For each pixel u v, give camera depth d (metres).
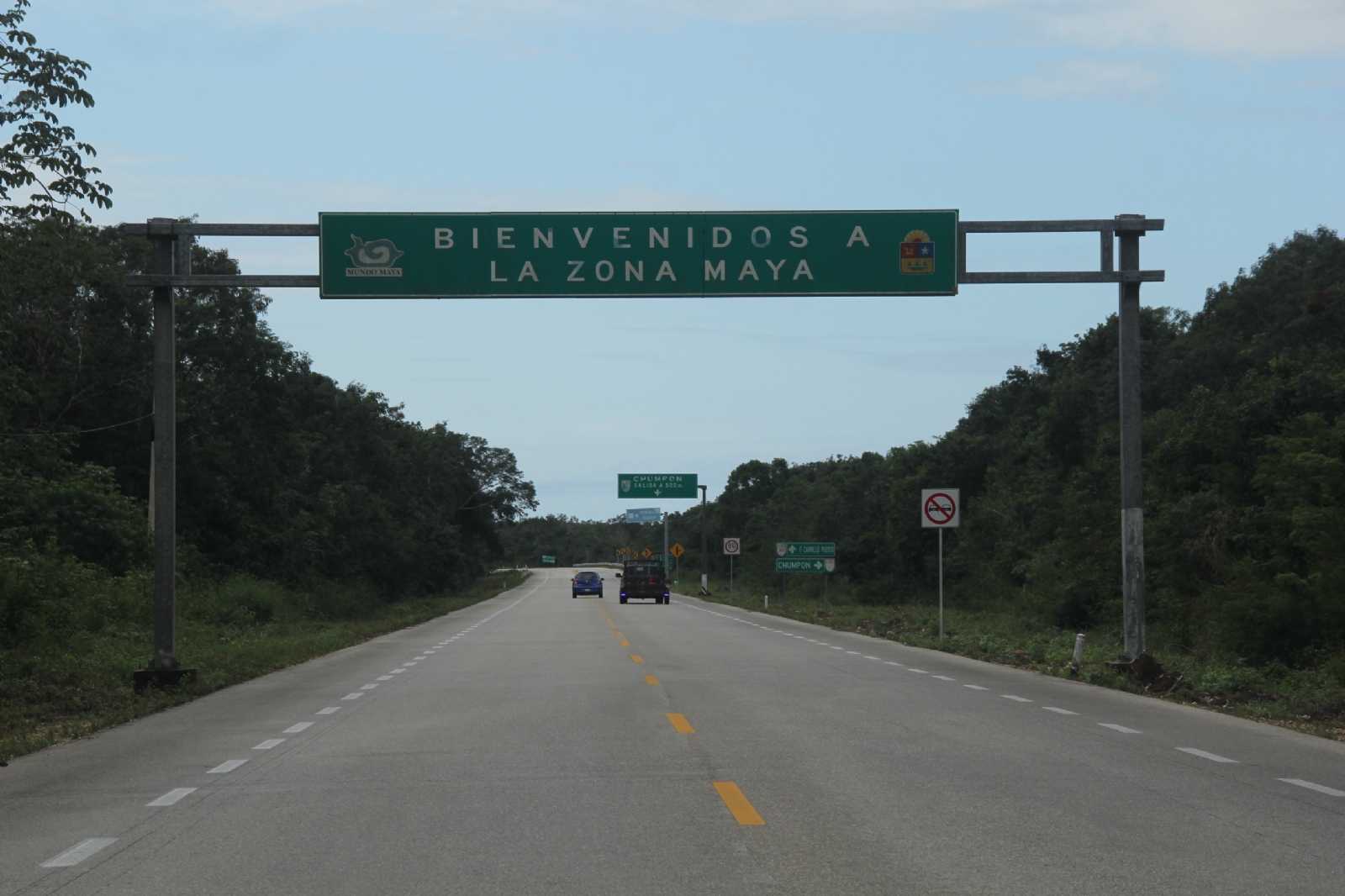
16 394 32.72
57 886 8.37
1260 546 41.00
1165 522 45.31
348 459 91.88
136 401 53.59
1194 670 23.75
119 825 10.42
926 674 24.48
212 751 14.82
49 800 11.73
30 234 22.59
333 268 23.06
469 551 139.38
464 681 23.69
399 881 8.35
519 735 15.58
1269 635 34.06
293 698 21.06
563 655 30.66
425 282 23.14
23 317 32.50
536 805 10.88
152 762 14.01
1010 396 93.25
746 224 23.39
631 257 23.25
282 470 66.56
